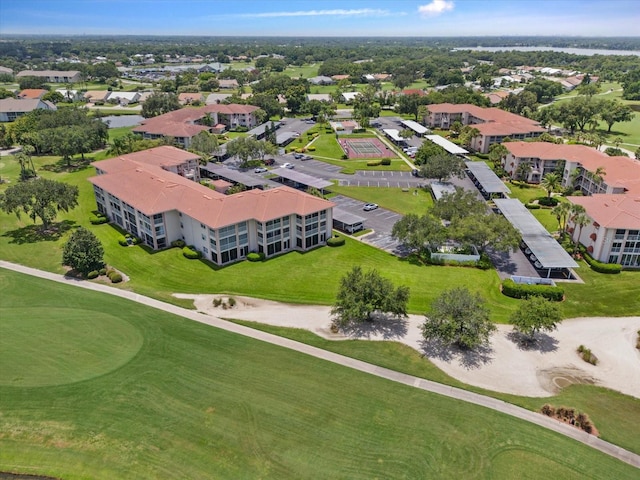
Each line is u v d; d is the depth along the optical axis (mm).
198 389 46812
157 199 78875
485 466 38812
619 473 38531
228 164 132250
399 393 47000
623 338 56844
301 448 40219
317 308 62344
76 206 99250
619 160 100000
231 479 37406
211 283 68188
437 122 182375
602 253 74062
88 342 53938
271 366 50438
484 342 55562
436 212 82688
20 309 60469
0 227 87438
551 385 48938
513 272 73000
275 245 77688
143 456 39406
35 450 39969
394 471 38188
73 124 147125
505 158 124750
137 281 68625
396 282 68875
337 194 108625
